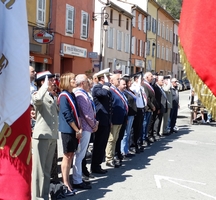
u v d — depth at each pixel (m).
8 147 3.18
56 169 5.75
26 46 3.21
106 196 5.85
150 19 41.72
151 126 10.74
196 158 8.95
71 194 5.78
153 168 7.79
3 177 3.16
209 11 2.62
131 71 35.78
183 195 6.07
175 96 12.88
